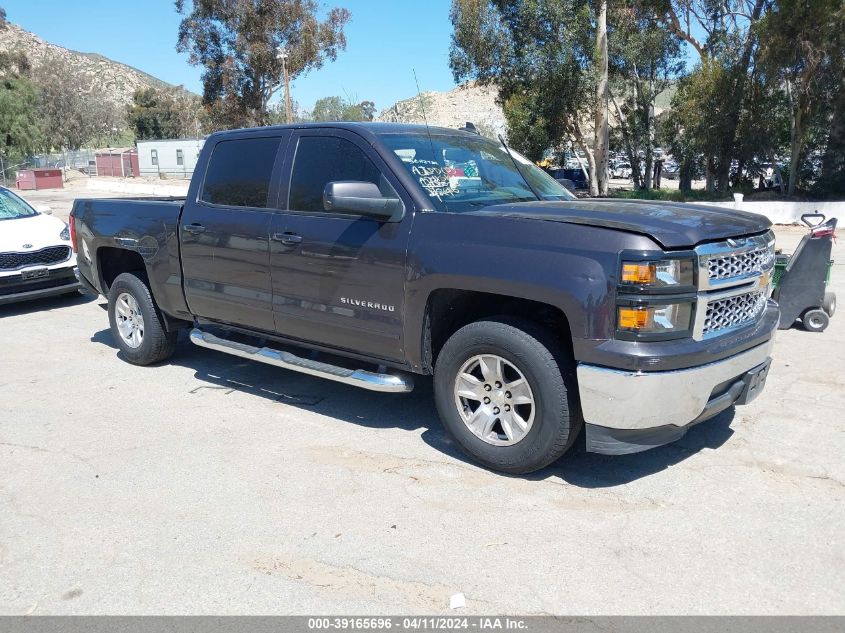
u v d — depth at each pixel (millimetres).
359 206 4184
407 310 4262
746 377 4027
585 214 3945
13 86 55438
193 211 5520
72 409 5371
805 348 6746
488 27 24062
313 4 36625
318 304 4734
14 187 45375
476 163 4922
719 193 26312
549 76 23703
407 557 3352
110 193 39000
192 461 4422
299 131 4969
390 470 4262
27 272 8453
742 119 24906
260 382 5973
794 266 7332
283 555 3385
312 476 4199
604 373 3586
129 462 4422
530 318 4133
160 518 3742
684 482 4047
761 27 22422
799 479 4062
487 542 3463
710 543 3424
